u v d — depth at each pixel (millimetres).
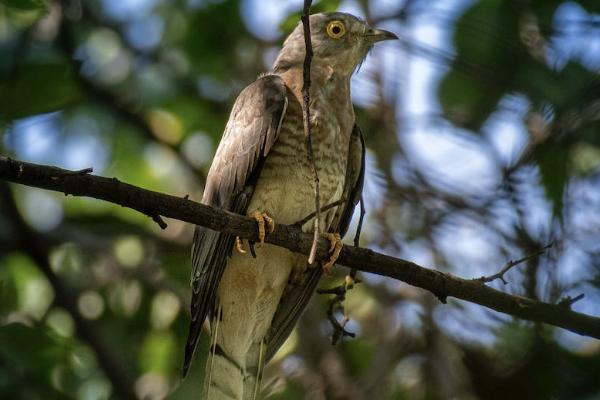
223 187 10156
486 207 11281
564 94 10906
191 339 9844
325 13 11391
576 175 11125
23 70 11734
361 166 10719
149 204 8133
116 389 11133
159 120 13883
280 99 10180
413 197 12094
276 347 10680
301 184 10125
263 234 8992
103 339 11461
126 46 13953
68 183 7812
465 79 12289
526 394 9930
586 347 9867
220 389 10414
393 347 11828
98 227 13039
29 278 12648
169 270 12797
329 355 11836
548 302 9562
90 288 12797
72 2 13195
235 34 13898
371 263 9125
